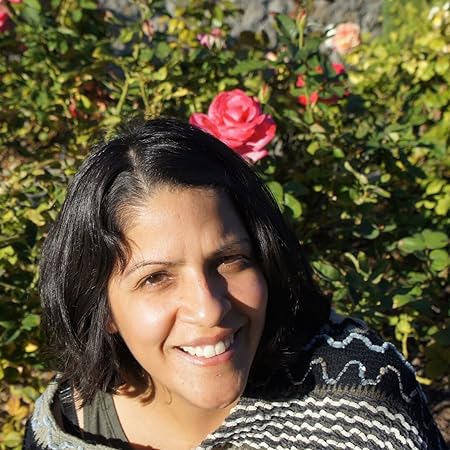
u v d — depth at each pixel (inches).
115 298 47.5
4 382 88.0
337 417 51.6
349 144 94.0
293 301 52.0
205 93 98.3
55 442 53.6
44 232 80.0
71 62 106.6
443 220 93.7
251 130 76.6
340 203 90.5
